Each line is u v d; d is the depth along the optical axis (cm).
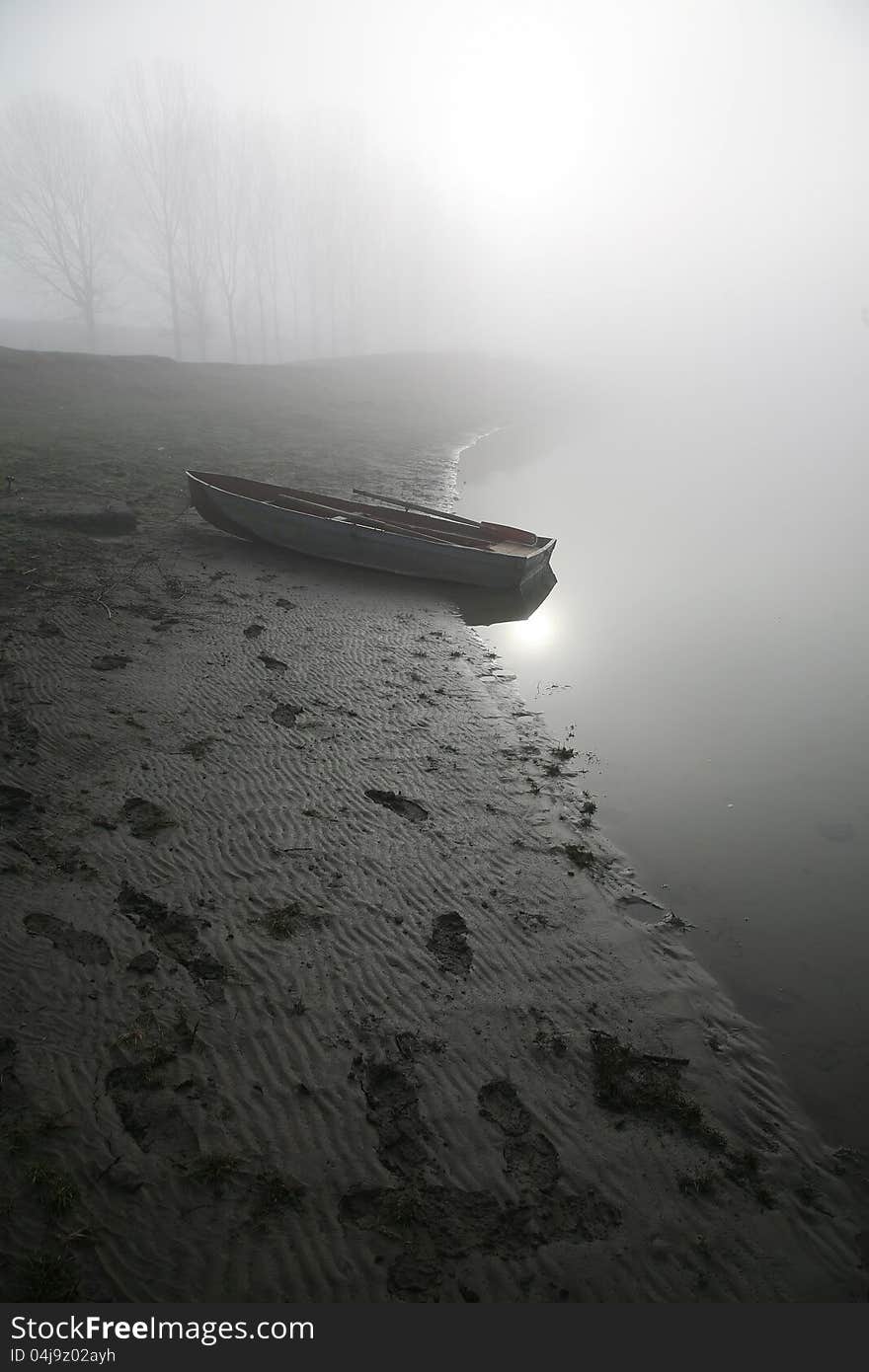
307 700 1102
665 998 676
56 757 887
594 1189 511
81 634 1195
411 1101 557
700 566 2002
